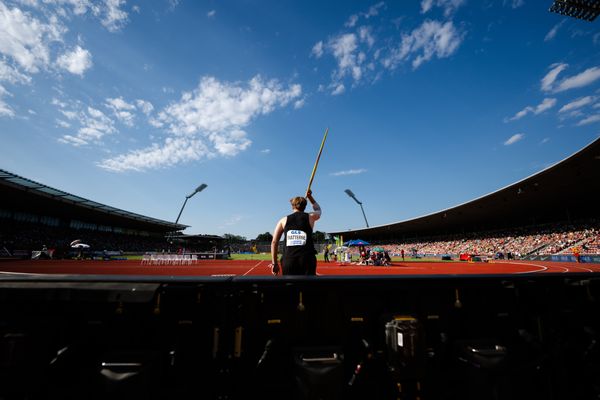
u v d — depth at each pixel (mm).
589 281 2066
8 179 31234
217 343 1787
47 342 1666
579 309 2102
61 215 48344
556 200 39875
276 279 1807
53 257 29141
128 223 62375
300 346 1870
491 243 51750
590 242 34094
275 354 1877
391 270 18938
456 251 57500
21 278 1687
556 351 2027
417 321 1846
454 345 1991
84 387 1702
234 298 1854
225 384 1782
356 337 1955
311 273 2666
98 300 1651
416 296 2027
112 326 1785
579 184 32969
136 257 41469
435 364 1996
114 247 53094
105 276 1773
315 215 2932
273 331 1889
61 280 1693
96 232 55875
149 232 76750
